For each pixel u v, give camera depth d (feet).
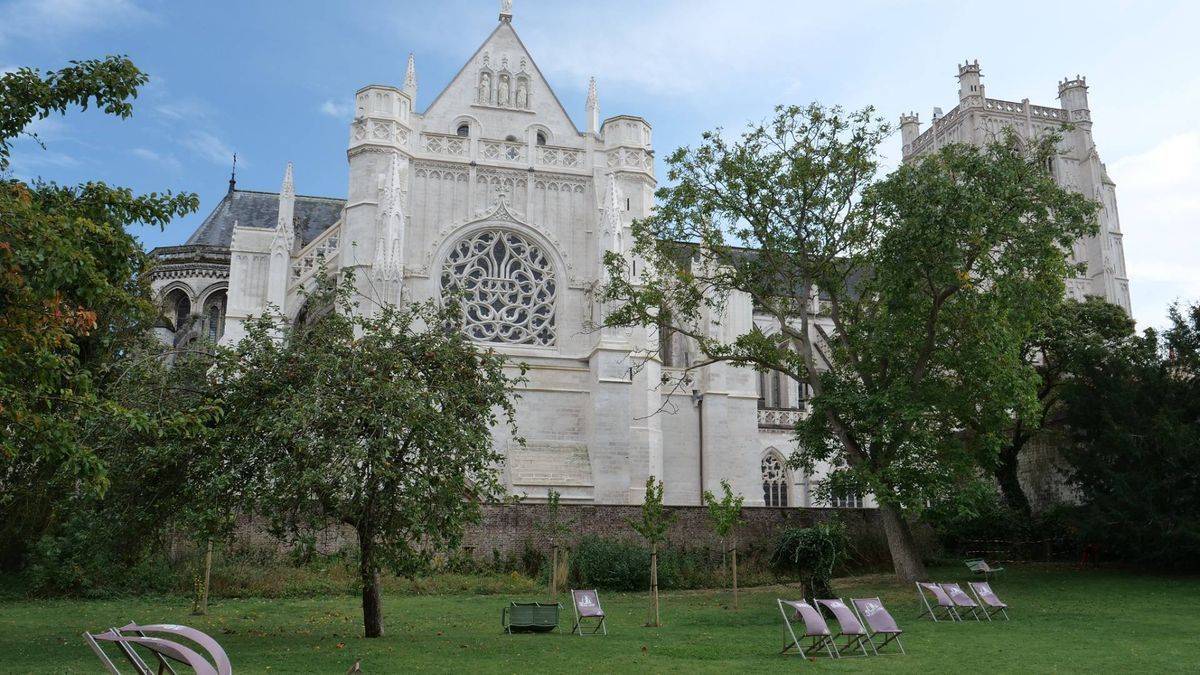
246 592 98.89
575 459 157.48
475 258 164.66
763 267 118.42
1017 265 96.89
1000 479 144.25
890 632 61.36
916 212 95.50
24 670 49.08
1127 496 111.14
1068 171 301.22
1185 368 119.44
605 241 162.81
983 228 98.78
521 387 158.92
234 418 63.87
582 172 172.14
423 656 57.26
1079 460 118.73
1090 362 121.08
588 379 162.71
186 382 67.21
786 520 127.85
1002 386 101.24
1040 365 148.56
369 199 158.51
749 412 174.40
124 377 68.54
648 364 164.96
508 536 116.98
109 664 34.37
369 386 62.08
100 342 91.97
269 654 57.52
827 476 109.91
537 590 106.83
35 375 50.98
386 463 61.72
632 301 120.78
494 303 164.35
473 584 106.63
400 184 159.53
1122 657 58.44
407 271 158.92
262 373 64.75
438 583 106.01
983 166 98.68
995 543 140.56
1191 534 104.94
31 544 99.45
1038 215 99.04
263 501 60.85
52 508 93.91
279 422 58.08
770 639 68.03
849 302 119.55
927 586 80.33
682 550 121.29
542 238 167.43
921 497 98.84
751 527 126.00
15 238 46.37
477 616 83.41
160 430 54.49
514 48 178.40
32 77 54.03
